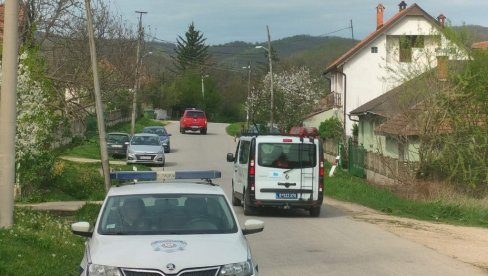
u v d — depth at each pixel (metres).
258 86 66.00
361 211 20.55
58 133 26.95
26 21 22.72
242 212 19.55
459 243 14.07
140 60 38.88
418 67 26.50
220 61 136.62
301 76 63.28
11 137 11.37
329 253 12.51
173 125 80.00
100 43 27.05
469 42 26.22
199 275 6.66
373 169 30.95
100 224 7.80
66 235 12.51
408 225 17.22
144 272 6.61
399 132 26.69
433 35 26.39
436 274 10.50
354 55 50.31
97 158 38.34
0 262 9.01
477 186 24.77
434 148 25.45
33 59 19.12
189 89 104.62
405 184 25.06
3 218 11.34
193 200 8.23
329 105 53.69
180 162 40.66
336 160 36.81
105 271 6.68
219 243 7.22
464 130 25.19
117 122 65.88
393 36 49.69
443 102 25.28
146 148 36.62
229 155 21.36
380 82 50.12
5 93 11.33
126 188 8.59
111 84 27.72
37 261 9.56
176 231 7.63
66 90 26.11
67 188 22.83
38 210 17.86
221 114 108.12
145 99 92.06
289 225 16.78
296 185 18.33
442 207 20.84
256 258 11.93
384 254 12.42
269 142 18.44
